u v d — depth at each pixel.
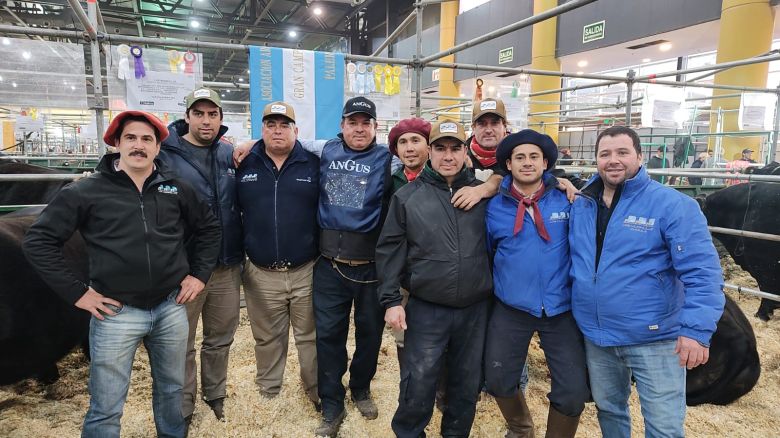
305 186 2.33
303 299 2.44
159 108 3.33
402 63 3.94
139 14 13.55
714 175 3.58
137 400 2.66
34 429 2.36
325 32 16.91
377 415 2.48
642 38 10.42
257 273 2.41
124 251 1.78
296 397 2.65
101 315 1.80
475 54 14.73
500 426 2.43
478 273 1.97
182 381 2.05
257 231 2.32
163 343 1.96
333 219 2.25
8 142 10.20
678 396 1.73
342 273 2.28
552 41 12.45
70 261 2.51
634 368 1.79
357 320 2.37
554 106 12.45
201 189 2.24
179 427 2.07
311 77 3.59
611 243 1.78
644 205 1.75
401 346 2.53
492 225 2.01
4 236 2.09
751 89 6.38
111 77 3.21
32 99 3.06
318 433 2.32
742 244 4.25
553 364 1.94
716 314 1.61
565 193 1.99
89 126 11.15
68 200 1.75
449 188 2.04
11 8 11.36
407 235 2.01
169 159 2.21
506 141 1.91
